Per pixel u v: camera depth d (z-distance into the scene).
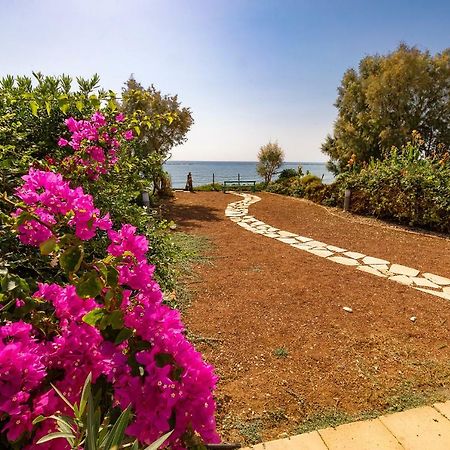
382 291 4.20
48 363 0.93
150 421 0.83
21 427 0.77
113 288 0.98
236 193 15.42
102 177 2.35
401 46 18.36
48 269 1.62
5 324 1.04
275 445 1.93
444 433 2.02
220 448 1.85
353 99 19.86
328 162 22.31
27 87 2.67
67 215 1.06
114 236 1.14
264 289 4.22
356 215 9.12
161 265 2.53
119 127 2.35
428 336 3.16
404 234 7.23
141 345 0.95
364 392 2.40
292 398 2.33
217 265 5.13
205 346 2.93
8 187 1.62
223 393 2.36
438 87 18.00
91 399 0.74
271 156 19.88
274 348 2.94
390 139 17.34
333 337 3.13
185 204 11.77
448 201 6.91
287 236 7.19
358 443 1.94
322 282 4.49
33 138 2.67
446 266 5.17
